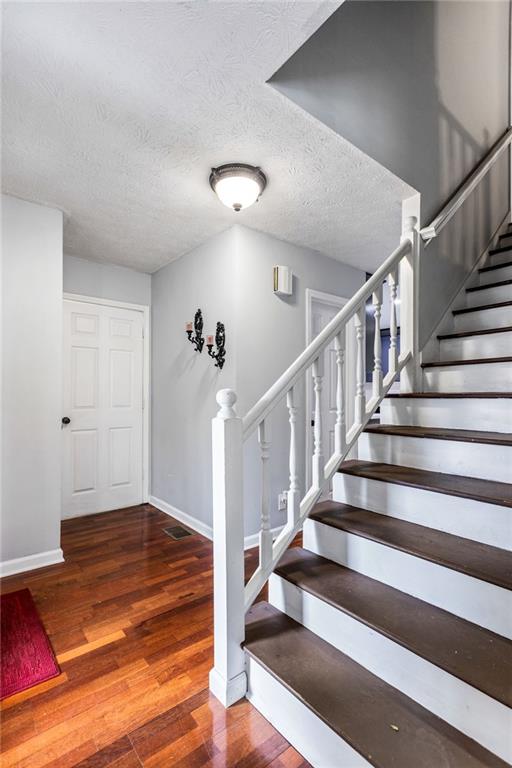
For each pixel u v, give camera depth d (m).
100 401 3.60
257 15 1.21
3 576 2.31
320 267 3.30
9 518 2.36
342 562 1.58
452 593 1.22
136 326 3.84
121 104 1.59
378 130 1.99
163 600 2.03
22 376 2.42
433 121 2.39
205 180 2.17
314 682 1.18
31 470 2.44
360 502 1.77
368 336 4.42
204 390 3.04
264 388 2.86
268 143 1.83
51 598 2.05
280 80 1.53
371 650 1.22
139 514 3.53
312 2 1.16
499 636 1.11
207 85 1.49
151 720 1.28
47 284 2.50
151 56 1.36
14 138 1.82
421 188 2.29
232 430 1.35
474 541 1.37
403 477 1.64
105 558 2.56
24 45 1.32
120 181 2.19
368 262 3.52
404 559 1.35
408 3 2.21
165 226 2.77
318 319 3.45
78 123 1.71
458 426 1.89
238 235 2.73
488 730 0.95
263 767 1.12
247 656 1.37
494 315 2.39
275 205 2.43
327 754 1.08
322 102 1.70
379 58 2.01
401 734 1.00
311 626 1.44
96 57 1.37
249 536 2.71
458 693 1.01
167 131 1.76
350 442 1.88
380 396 2.04
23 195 2.35
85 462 3.51
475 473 1.61
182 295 3.37
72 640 1.69
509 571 1.14
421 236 2.28
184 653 1.61
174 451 3.48
